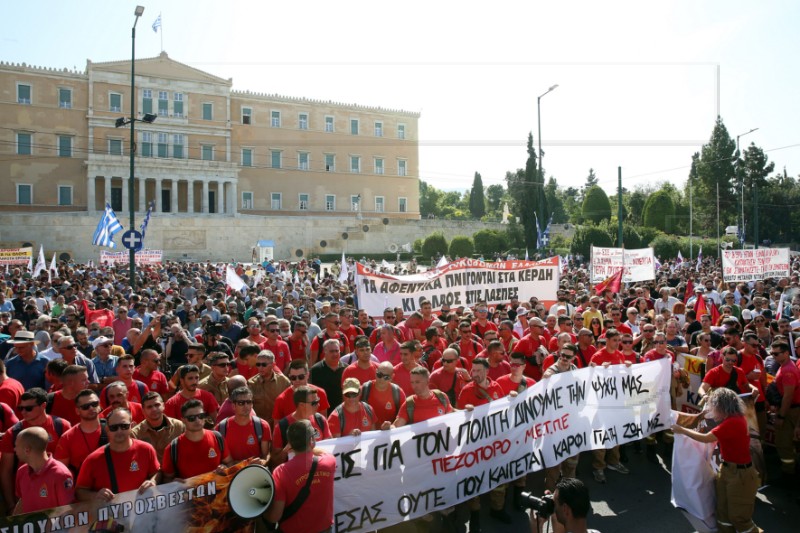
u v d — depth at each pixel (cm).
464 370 858
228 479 537
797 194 7912
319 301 1895
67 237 5694
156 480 557
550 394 808
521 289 1488
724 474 684
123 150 6625
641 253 2072
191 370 707
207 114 7094
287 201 7619
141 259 4075
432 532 709
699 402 923
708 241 5794
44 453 515
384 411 739
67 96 6444
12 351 936
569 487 429
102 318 1331
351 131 8025
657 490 833
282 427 623
